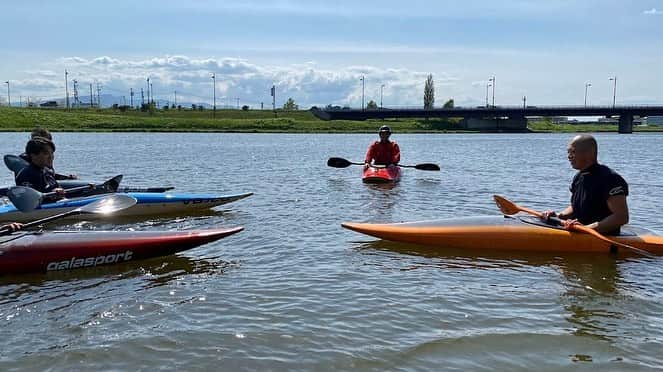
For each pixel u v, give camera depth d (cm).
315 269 636
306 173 1747
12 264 607
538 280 600
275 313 498
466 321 482
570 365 404
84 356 416
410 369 398
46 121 6800
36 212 896
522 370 396
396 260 677
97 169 1880
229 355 417
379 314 496
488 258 687
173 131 7069
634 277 611
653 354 421
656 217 983
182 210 1018
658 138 6212
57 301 533
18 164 1002
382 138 1600
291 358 413
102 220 938
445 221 773
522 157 2655
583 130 9956
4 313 502
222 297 541
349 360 410
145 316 493
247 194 1078
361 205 1085
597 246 705
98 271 629
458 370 396
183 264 656
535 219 766
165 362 407
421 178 1605
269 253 706
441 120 9344
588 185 709
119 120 7350
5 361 408
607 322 481
